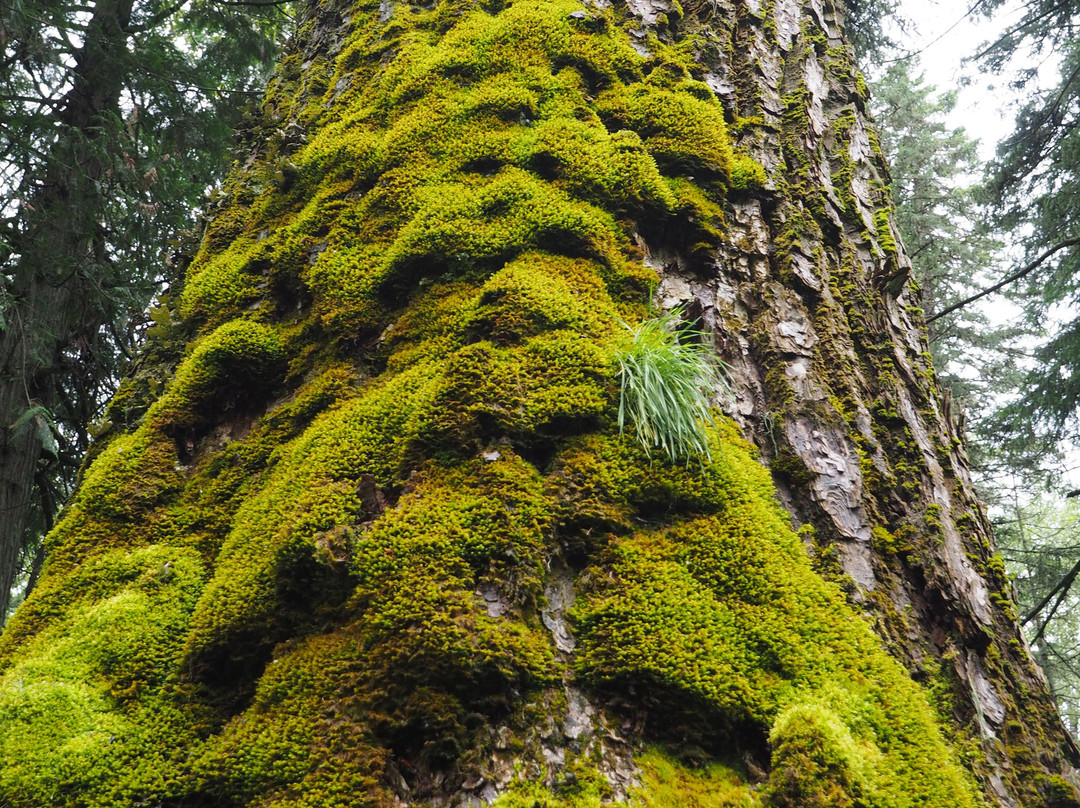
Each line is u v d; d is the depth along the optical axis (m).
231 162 4.30
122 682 2.24
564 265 2.85
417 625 1.92
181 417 2.95
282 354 3.09
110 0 7.92
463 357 2.45
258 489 2.71
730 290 2.98
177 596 2.46
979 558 2.68
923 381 3.07
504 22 3.71
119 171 6.80
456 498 2.20
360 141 3.51
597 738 1.85
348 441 2.50
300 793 1.79
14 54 6.69
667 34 3.77
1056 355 10.59
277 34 9.73
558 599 2.08
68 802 1.94
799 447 2.62
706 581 2.17
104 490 2.77
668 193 3.09
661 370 2.50
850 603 2.32
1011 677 2.47
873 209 3.50
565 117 3.34
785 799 1.75
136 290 7.07
